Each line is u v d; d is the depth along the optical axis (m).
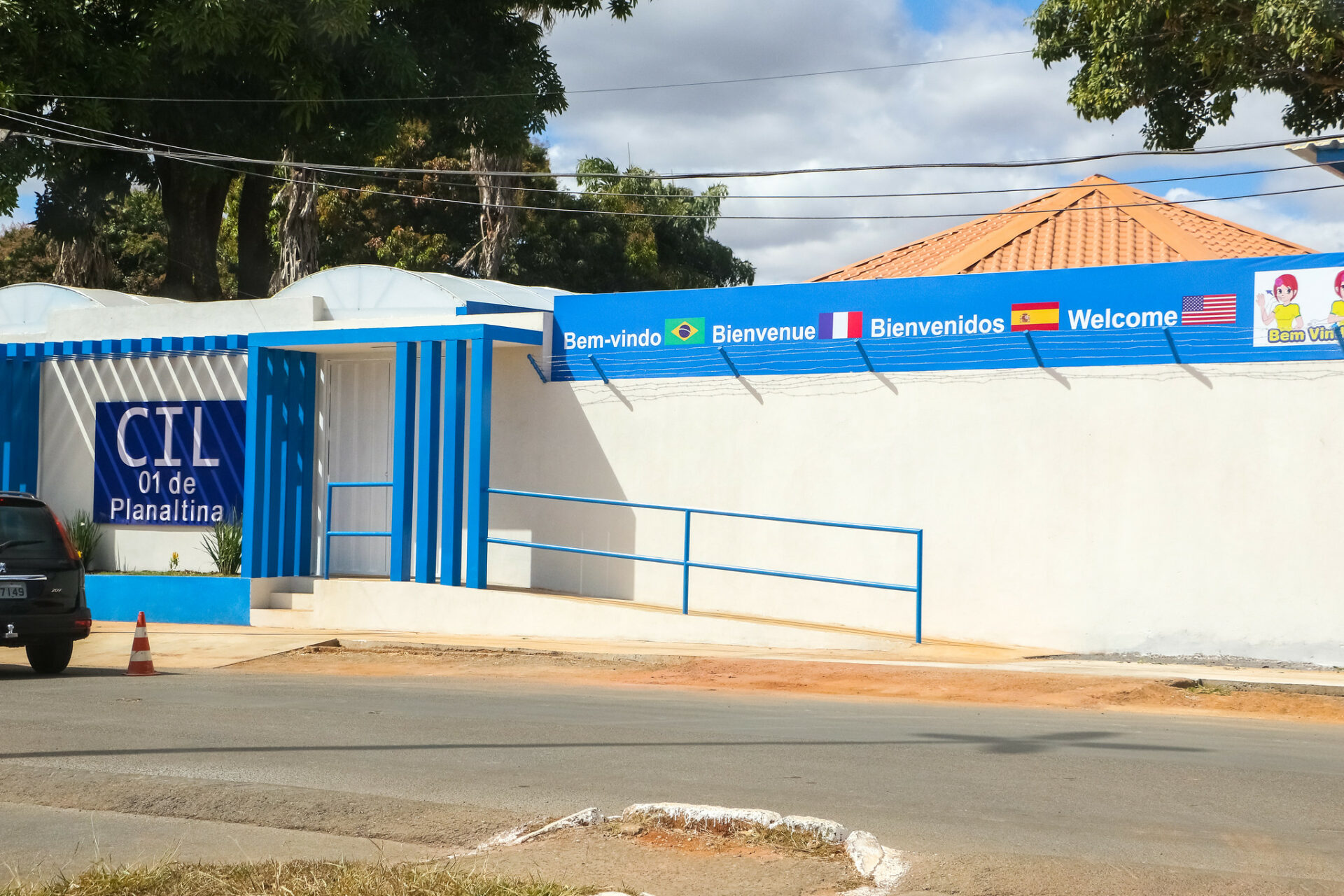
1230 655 14.06
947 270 19.27
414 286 19.31
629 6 31.50
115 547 20.03
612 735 8.97
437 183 41.06
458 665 14.23
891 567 15.70
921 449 15.60
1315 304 13.88
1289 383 13.97
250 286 32.31
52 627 12.58
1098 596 14.65
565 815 6.51
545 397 17.66
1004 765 7.94
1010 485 15.14
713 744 8.61
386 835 6.26
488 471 17.05
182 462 19.56
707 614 16.09
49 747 8.39
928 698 11.81
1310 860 5.78
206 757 8.04
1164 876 5.47
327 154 30.03
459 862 5.67
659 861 5.65
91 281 37.34
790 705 11.05
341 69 28.72
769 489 16.38
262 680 12.72
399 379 17.30
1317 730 10.01
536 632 16.33
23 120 25.28
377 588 17.20
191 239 30.75
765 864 5.61
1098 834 6.18
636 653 14.23
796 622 16.06
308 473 18.58
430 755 8.16
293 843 6.14
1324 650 13.69
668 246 48.16
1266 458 14.03
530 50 31.83
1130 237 19.56
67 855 5.95
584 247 44.03
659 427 17.00
